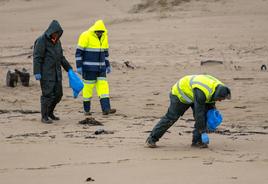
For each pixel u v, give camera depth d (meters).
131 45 76.88
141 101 40.91
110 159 22.88
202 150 24.78
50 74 32.94
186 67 57.47
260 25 90.81
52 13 116.94
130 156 23.48
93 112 37.53
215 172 20.17
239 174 19.80
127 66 57.47
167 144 26.31
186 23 95.94
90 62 36.31
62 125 32.16
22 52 73.12
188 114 35.91
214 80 25.17
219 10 109.19
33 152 24.45
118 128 30.94
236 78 49.66
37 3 125.31
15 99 41.62
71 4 122.25
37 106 39.44
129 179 19.31
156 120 33.75
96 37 36.31
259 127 31.36
